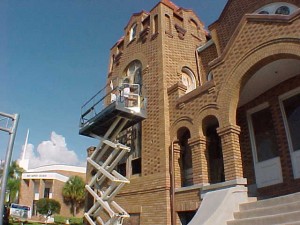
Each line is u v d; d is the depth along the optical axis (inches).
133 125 578.9
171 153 486.9
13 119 485.4
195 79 613.0
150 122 540.4
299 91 412.2
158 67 568.7
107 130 573.3
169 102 525.0
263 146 448.1
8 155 462.9
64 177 2081.7
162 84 542.6
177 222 442.6
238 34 409.7
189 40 645.9
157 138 513.0
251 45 387.5
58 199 1979.6
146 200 495.2
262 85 434.6
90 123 551.5
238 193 357.1
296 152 399.9
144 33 634.2
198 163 432.8
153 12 641.0
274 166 423.8
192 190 430.9
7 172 453.4
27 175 2039.9
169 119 513.7
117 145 506.0
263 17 375.2
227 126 397.7
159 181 481.4
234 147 386.0
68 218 1684.3
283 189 403.2
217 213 323.0
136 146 566.3
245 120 481.4
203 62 627.8
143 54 623.2
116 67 712.4
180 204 442.3
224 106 411.2
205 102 446.0
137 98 529.7
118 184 503.2
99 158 561.3
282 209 291.7
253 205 331.6
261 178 436.1
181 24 659.4
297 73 406.3
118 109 488.7
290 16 343.3
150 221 474.6
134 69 650.8
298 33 331.9
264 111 459.8
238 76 398.6
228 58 420.2
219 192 367.2
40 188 2018.9
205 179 421.1
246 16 400.2
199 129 446.9
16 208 1192.2
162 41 582.9
